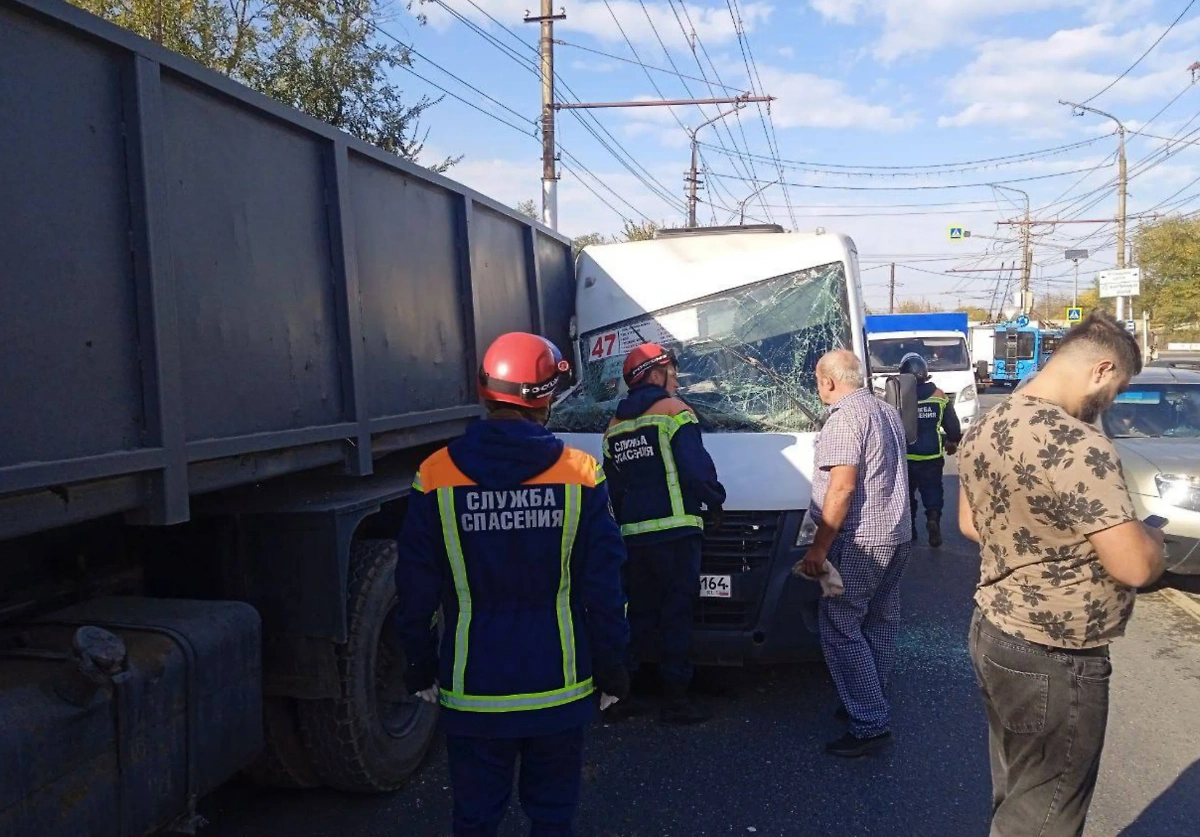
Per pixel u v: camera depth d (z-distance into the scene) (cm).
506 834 396
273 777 409
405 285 461
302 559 372
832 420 451
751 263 630
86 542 354
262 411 345
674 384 510
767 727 501
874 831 391
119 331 278
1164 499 719
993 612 288
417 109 1380
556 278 705
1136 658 610
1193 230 4494
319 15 1266
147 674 279
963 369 1708
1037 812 288
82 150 266
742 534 510
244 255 336
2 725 236
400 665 434
